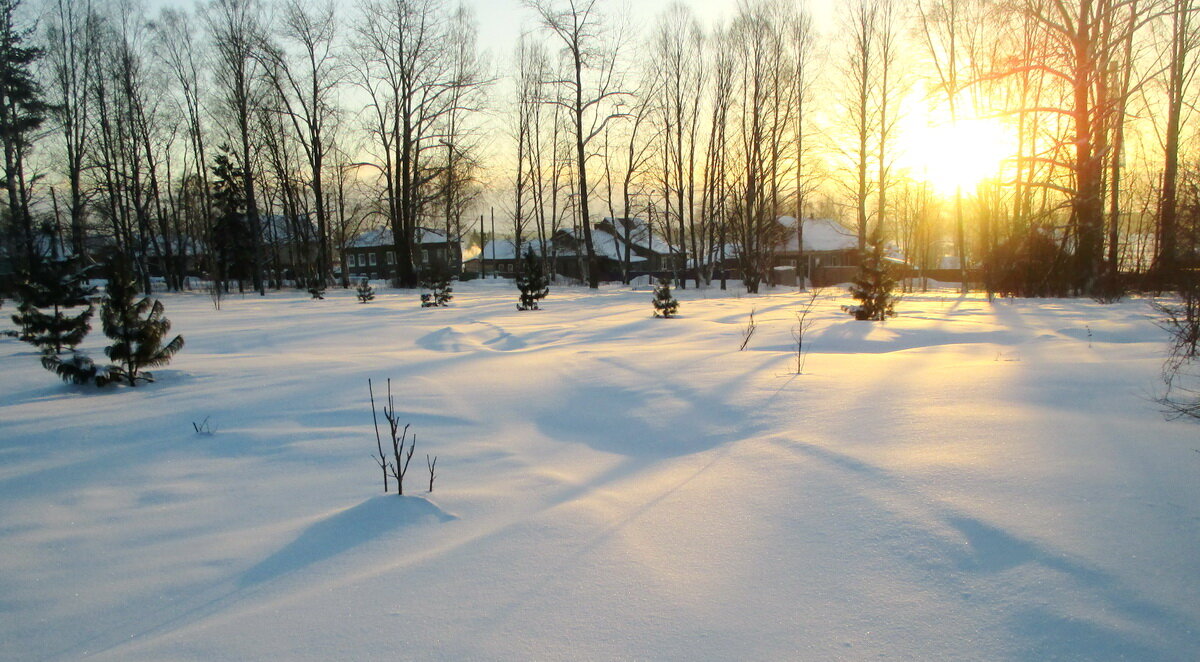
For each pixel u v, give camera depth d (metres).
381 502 3.12
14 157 26.36
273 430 4.79
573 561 2.49
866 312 11.65
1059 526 2.48
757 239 31.39
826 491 3.06
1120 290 16.73
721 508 2.96
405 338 10.97
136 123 31.27
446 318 14.40
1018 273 19.50
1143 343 7.51
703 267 37.38
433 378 6.74
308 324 13.30
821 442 3.83
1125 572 2.12
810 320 12.14
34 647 2.05
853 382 5.52
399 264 30.66
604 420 4.96
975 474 3.09
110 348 6.58
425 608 2.18
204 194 34.62
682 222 32.88
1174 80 18.84
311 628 2.08
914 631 1.92
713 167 31.78
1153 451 3.29
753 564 2.40
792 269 44.91
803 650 1.85
